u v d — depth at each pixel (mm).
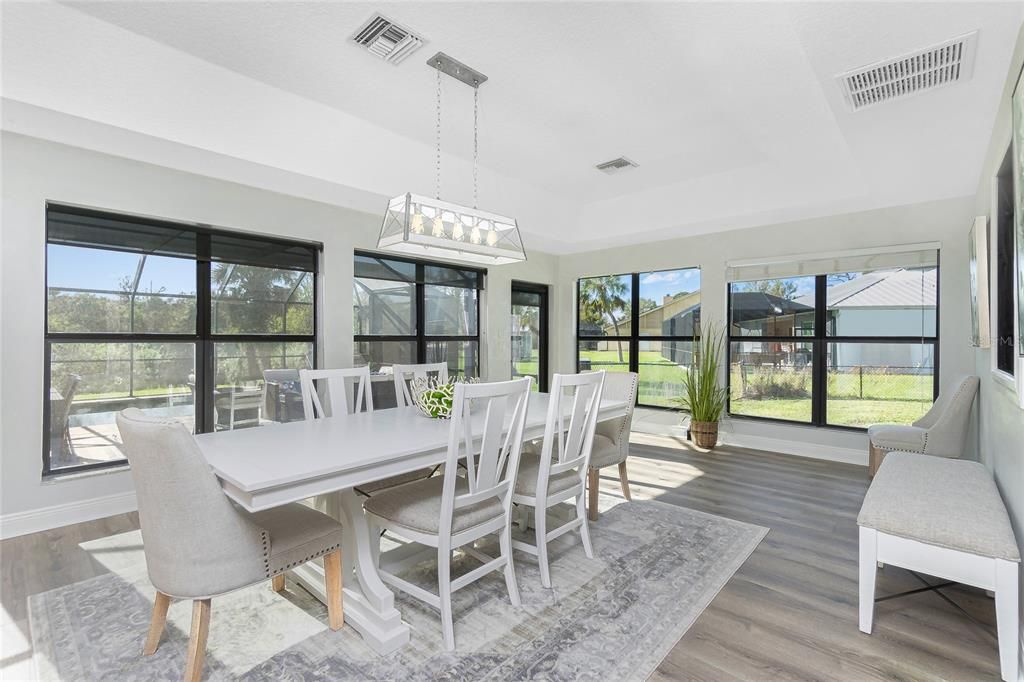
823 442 4473
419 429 2324
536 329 6441
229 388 3627
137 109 2574
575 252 6258
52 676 1626
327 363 4090
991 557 1622
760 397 4918
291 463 1695
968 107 2352
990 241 2688
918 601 2092
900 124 2549
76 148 2891
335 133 3293
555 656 1727
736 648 1771
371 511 2000
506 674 1636
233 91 2805
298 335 4008
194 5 2189
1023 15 1701
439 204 2660
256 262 3738
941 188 3594
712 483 3738
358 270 4441
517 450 2084
